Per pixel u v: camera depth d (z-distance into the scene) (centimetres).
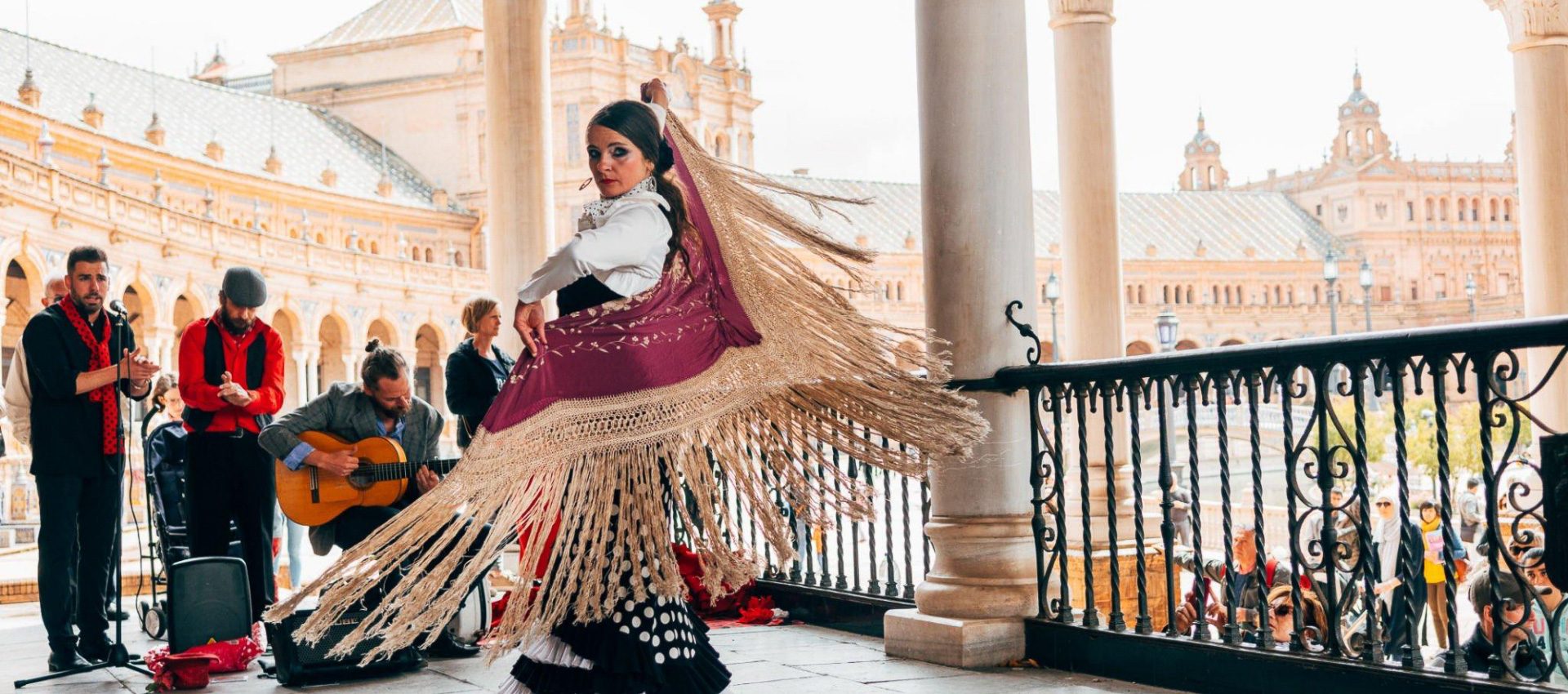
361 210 5884
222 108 5850
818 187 7844
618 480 309
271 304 4706
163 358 4012
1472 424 4375
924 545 639
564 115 6400
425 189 6531
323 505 623
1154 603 861
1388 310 9844
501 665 582
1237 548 841
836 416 328
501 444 307
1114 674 514
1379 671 414
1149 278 9112
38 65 5006
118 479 623
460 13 6706
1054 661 541
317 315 4962
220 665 587
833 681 518
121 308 622
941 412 333
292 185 5506
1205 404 479
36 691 567
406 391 649
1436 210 10338
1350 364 423
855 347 333
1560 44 1120
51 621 605
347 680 552
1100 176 930
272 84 7331
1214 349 464
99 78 5284
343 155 6297
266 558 668
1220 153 12388
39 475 606
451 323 5712
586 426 309
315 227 5697
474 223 6406
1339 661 428
